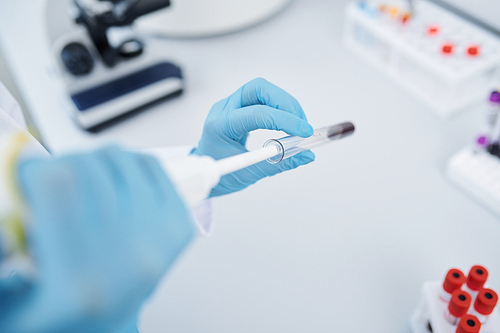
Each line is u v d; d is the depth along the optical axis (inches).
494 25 46.1
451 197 37.4
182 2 50.7
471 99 44.1
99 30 42.5
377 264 33.4
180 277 33.5
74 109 43.1
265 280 33.0
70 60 41.8
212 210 27.0
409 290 31.9
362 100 46.4
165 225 11.0
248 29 56.7
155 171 11.7
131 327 19.0
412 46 44.8
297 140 19.6
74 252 9.3
